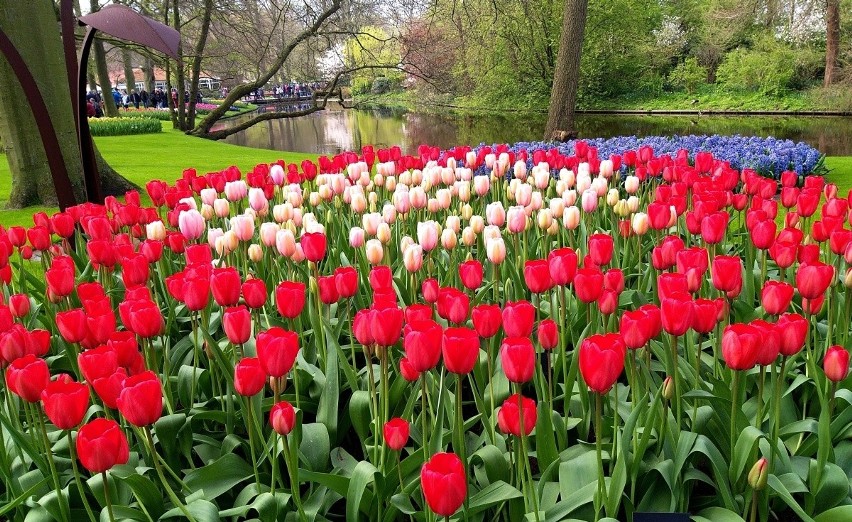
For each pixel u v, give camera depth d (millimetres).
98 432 1682
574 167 5727
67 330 2223
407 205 4125
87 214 4129
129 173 15312
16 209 9648
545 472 2051
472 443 2455
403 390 2594
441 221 4902
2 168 15578
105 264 3176
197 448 2529
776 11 34562
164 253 3938
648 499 2131
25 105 9469
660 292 2234
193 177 5336
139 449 2439
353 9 25250
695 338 3021
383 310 1910
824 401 2021
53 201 9766
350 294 2521
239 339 2111
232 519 2188
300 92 68375
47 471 2266
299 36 24922
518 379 1789
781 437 2443
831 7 32156
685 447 2062
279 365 1905
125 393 1709
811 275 2303
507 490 2020
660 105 40375
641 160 5684
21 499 2078
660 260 2812
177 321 3367
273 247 3707
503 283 3689
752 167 10117
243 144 27891
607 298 2320
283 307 2262
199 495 2105
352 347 2787
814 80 37594
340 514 2318
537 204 4086
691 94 40625
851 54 31703
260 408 2461
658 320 2105
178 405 2969
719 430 2289
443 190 4211
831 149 19891
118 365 2133
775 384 2215
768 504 2203
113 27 4898
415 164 5719
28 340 2217
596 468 2129
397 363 2908
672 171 4957
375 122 37781
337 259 4090
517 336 1989
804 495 2098
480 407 2350
